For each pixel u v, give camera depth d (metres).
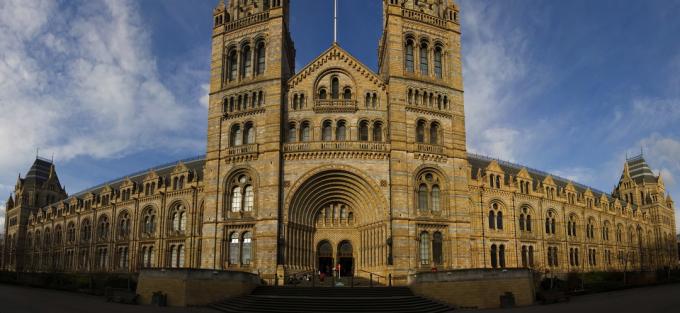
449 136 65.81
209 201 63.56
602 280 72.31
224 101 66.88
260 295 48.72
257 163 62.44
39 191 148.62
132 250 95.88
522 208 94.69
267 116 63.34
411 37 67.94
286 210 60.84
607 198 123.50
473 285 47.03
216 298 47.75
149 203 95.69
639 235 132.12
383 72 73.25
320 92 66.12
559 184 115.94
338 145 62.53
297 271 60.38
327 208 66.00
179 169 91.94
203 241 62.41
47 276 73.88
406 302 45.44
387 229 60.28
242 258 61.06
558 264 99.19
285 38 69.44
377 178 62.09
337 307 43.38
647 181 147.25
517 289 48.53
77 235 115.00
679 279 79.00
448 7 70.62
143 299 49.69
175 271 47.59
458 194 64.12
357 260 64.50
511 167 107.31
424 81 66.12
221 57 68.69
